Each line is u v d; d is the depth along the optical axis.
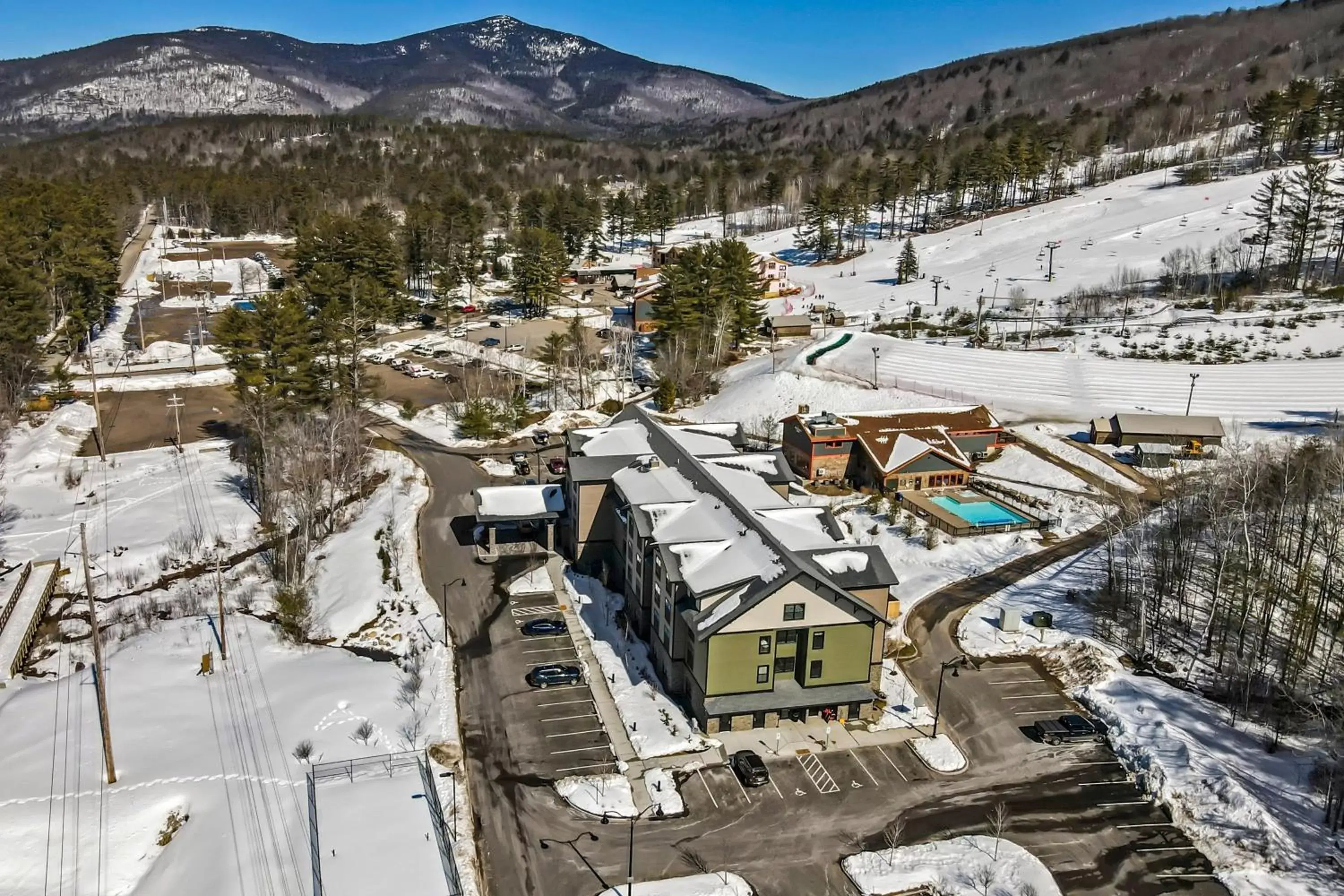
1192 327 120.06
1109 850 41.12
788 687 50.31
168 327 141.25
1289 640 52.97
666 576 52.16
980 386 108.19
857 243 199.25
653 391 117.81
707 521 56.78
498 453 95.38
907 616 62.25
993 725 50.56
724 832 42.00
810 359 119.44
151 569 68.62
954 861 40.28
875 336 127.88
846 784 45.47
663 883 38.69
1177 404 99.12
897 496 82.31
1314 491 64.75
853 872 39.56
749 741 48.69
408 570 67.38
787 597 48.53
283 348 88.50
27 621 59.62
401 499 81.62
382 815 41.91
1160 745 47.75
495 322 151.25
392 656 56.97
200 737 47.31
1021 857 40.34
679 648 51.72
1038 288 145.88
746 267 125.25
